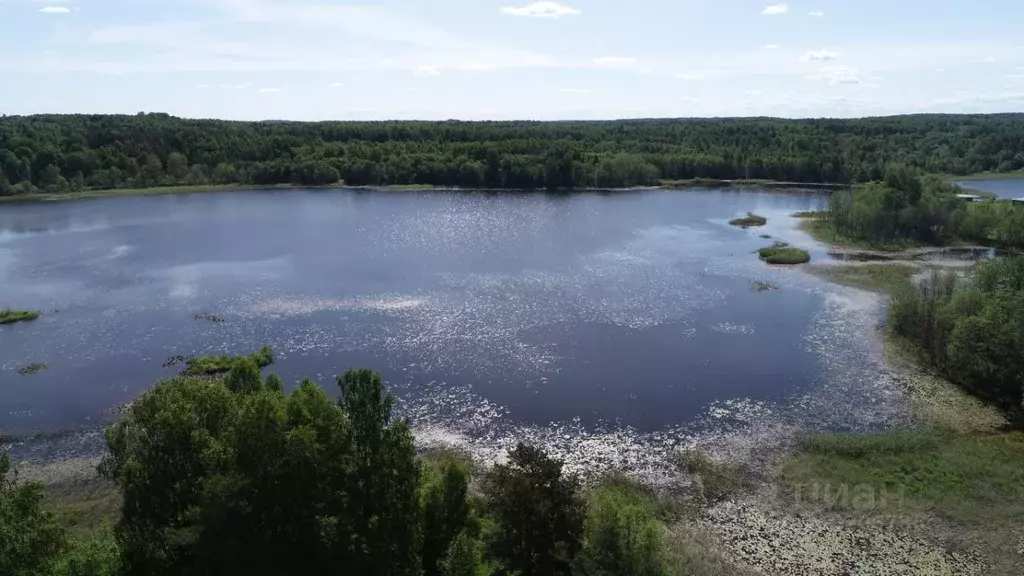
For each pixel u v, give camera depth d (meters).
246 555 35.19
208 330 84.81
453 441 59.09
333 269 112.12
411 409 64.50
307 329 84.88
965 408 63.72
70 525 47.69
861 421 61.84
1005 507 48.62
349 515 37.12
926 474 52.81
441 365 74.06
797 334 82.88
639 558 38.78
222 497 35.25
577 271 110.50
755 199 192.88
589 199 192.75
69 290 101.00
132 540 37.75
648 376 71.44
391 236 138.62
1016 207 134.38
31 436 60.66
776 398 66.56
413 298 96.25
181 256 121.00
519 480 39.56
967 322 66.56
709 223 153.62
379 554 36.97
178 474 38.09
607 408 64.81
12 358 76.69
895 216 133.50
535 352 77.50
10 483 35.72
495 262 116.56
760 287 101.25
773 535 46.28
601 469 54.59
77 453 58.09
